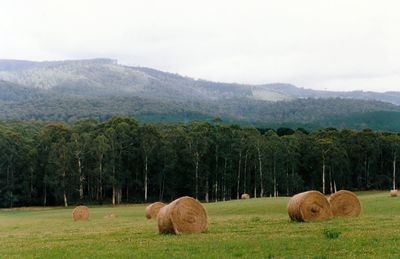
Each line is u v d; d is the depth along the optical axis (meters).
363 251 17.77
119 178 102.06
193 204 26.28
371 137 118.56
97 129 107.25
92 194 105.00
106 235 26.58
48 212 74.88
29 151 101.12
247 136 106.50
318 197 30.27
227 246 19.97
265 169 106.81
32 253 20.83
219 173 108.50
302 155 114.81
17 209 89.62
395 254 17.08
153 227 30.50
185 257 17.91
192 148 102.75
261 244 20.05
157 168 106.00
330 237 21.22
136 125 106.50
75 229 32.84
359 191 114.06
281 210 45.19
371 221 28.14
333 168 112.50
